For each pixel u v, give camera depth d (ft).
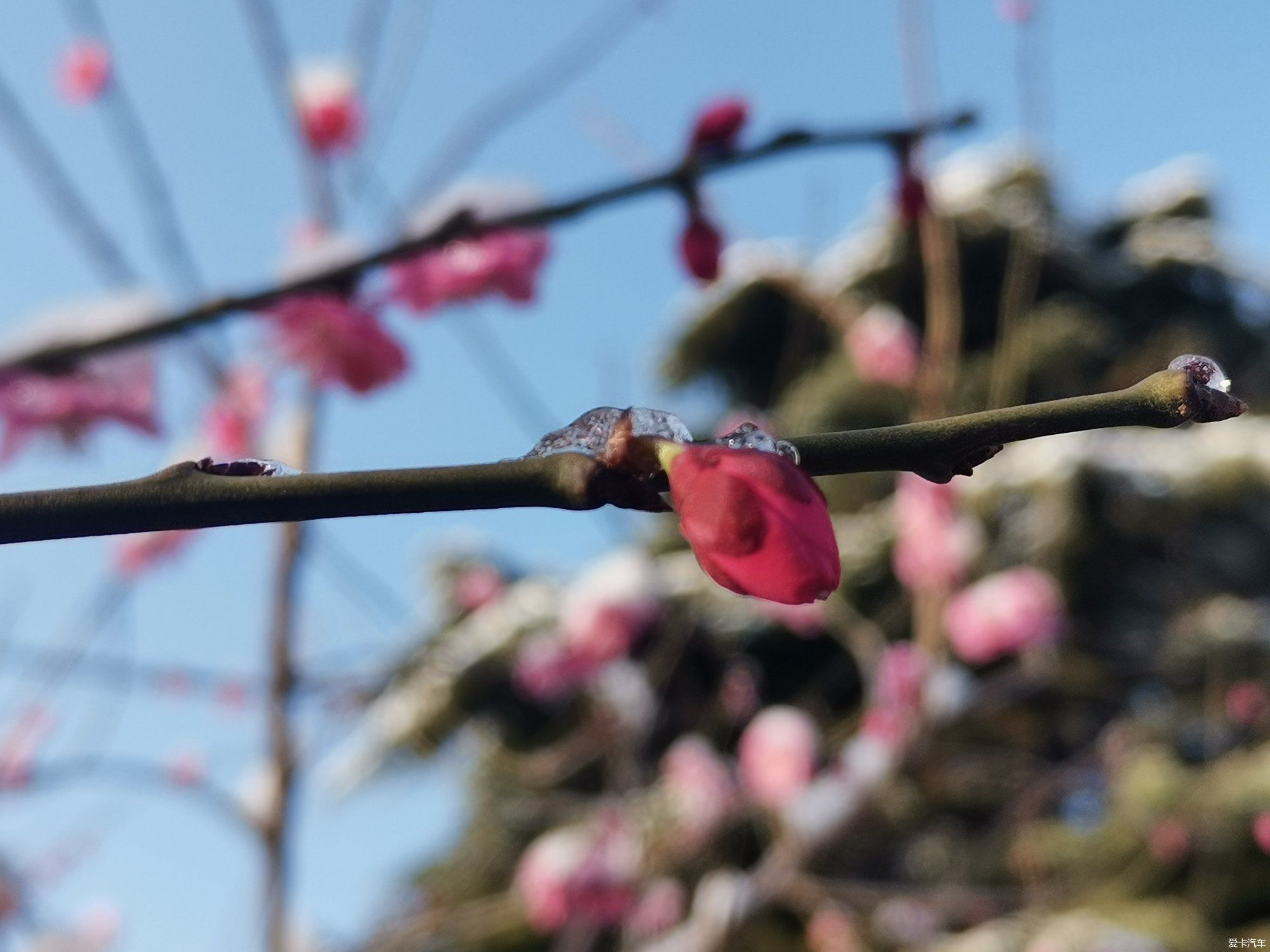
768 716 11.56
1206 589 22.06
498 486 1.75
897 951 15.37
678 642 12.94
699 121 5.22
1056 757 18.84
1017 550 20.74
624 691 12.59
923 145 5.51
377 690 8.21
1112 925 14.97
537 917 11.27
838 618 12.49
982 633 11.59
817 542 1.62
